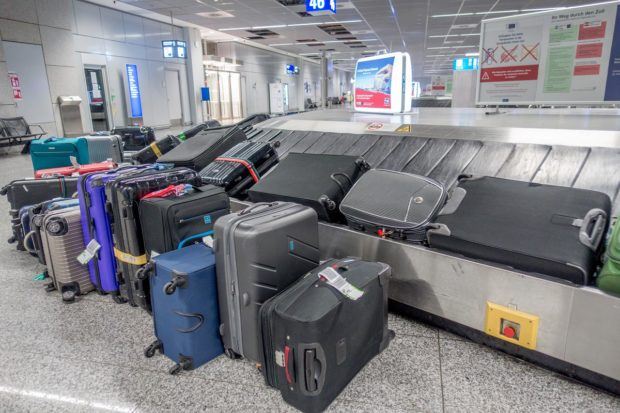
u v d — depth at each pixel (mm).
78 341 2018
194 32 15141
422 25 13562
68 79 10430
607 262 1491
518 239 1660
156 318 1877
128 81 12062
